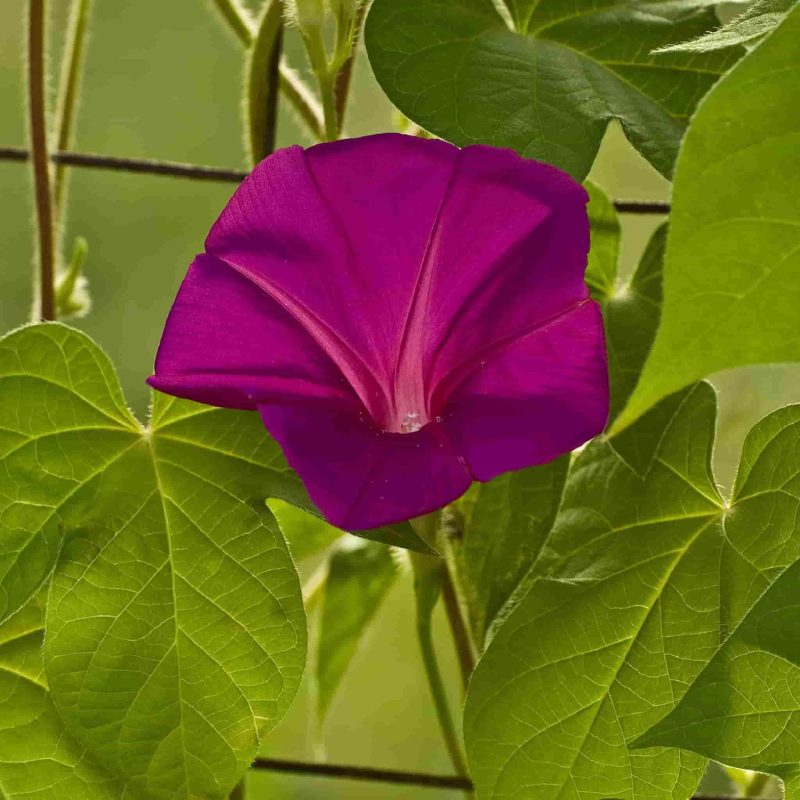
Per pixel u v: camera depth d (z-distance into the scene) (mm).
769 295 436
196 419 503
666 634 502
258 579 497
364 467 469
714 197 437
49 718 508
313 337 487
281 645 495
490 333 483
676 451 508
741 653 483
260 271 483
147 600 496
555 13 505
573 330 475
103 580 495
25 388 498
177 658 495
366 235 484
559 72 493
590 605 503
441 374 489
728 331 436
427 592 528
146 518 498
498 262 482
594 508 509
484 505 517
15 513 494
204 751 495
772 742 482
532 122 488
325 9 506
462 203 481
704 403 510
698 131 438
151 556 497
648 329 521
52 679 493
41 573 493
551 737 500
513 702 500
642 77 502
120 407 503
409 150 478
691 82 501
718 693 480
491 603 512
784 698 482
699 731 480
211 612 496
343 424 476
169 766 494
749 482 505
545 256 478
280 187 479
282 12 528
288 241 483
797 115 437
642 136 492
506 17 505
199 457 501
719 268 437
